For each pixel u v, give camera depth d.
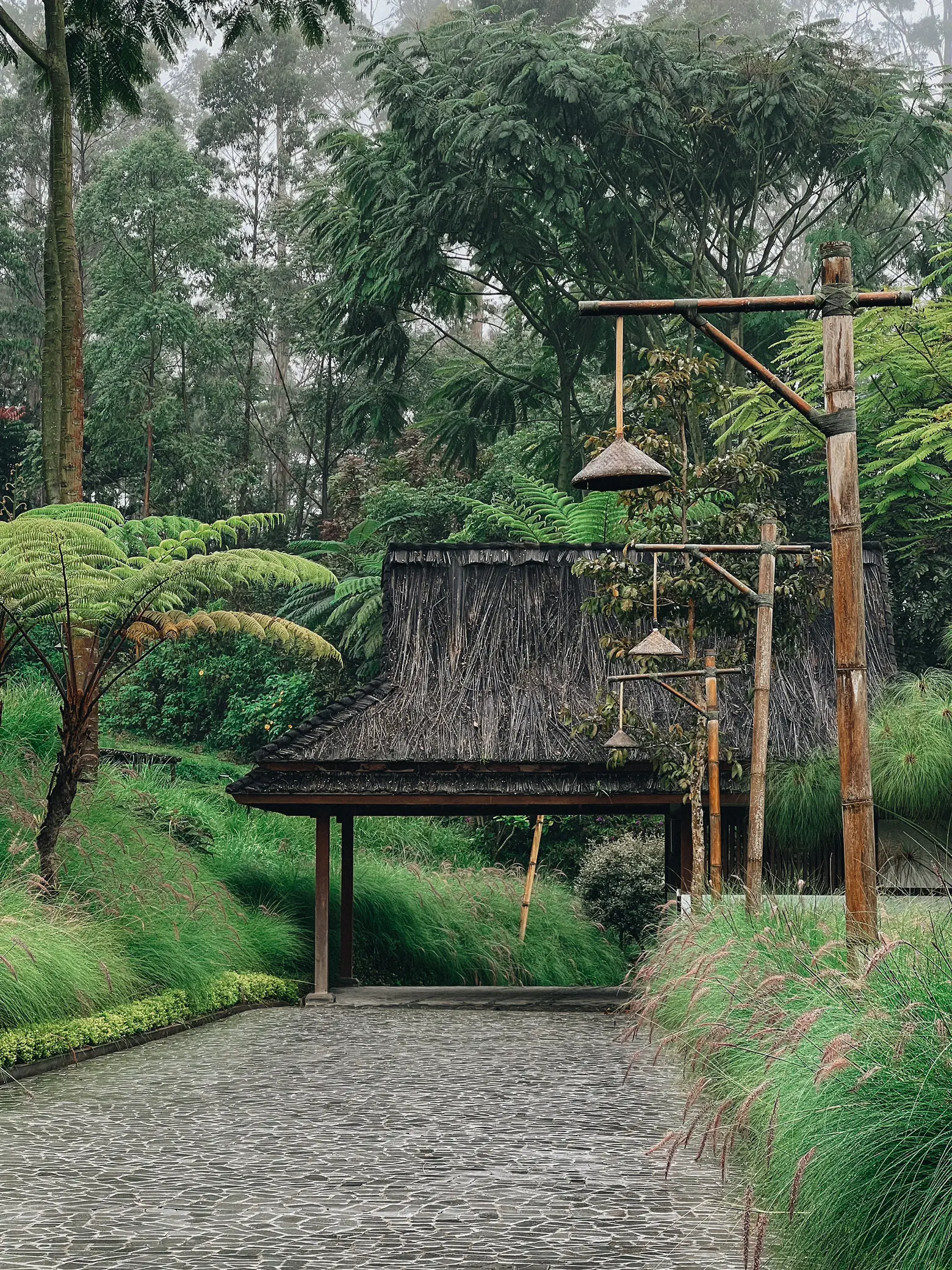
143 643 15.47
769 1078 6.52
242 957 16.69
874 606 19.31
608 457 7.75
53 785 14.18
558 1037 13.70
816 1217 5.37
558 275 29.84
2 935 11.41
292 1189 7.15
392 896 20.39
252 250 51.31
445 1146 8.28
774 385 7.74
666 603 15.55
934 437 21.11
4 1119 9.10
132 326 40.56
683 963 10.91
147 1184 7.25
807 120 27.34
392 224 27.48
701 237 28.52
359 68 57.06
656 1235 6.25
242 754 33.53
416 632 19.06
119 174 41.34
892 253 30.33
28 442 41.19
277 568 14.96
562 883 25.73
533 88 25.95
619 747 15.47
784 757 16.52
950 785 11.98
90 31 21.23
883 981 6.31
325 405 46.72
